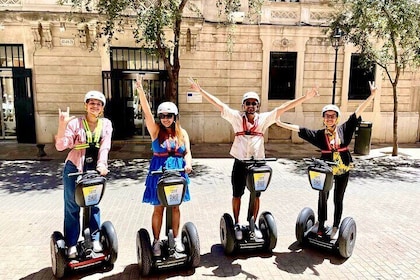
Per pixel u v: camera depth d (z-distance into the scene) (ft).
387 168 31.91
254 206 13.84
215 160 34.81
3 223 17.74
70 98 42.63
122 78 43.19
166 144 12.76
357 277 12.84
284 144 45.34
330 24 38.99
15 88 41.96
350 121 14.16
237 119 14.10
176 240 13.19
